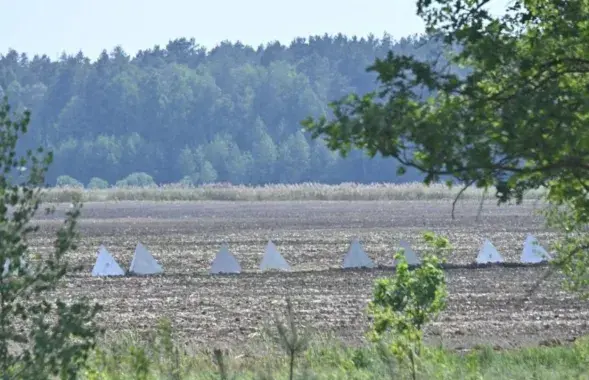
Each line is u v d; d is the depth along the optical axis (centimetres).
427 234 5197
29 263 3372
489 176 3206
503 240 17688
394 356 5206
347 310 9538
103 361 5022
